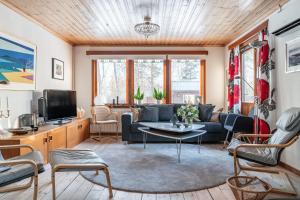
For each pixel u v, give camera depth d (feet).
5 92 11.22
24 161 6.65
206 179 9.67
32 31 13.60
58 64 17.34
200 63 20.95
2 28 10.93
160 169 10.95
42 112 13.74
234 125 13.94
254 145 8.38
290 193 8.06
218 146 16.06
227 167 11.27
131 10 12.33
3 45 10.92
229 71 18.90
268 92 12.70
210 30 16.19
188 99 20.44
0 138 9.74
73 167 7.28
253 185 7.47
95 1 11.15
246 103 16.96
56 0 11.05
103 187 8.96
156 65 21.06
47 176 10.16
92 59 20.71
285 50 11.43
